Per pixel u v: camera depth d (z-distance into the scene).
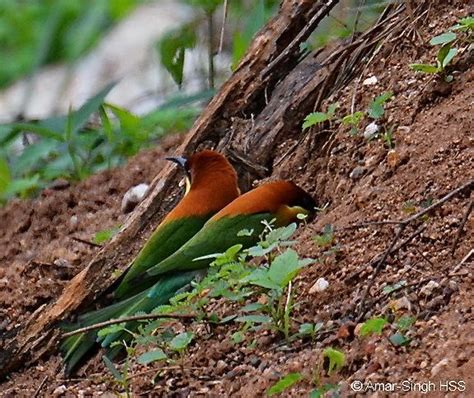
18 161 14.99
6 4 23.00
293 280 9.37
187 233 10.40
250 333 9.07
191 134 11.67
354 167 10.52
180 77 15.65
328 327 8.74
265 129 11.51
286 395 8.14
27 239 13.09
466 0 11.10
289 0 11.74
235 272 8.91
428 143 10.07
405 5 11.31
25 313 11.30
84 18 21.58
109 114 19.55
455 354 7.79
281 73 11.77
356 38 11.73
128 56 21.11
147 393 8.98
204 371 8.95
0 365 10.48
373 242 9.43
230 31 17.23
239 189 11.38
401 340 8.11
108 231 12.05
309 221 10.24
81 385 9.62
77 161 14.95
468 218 9.09
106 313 9.98
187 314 9.16
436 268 8.88
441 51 10.28
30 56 22.36
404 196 9.77
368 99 10.98
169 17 21.53
